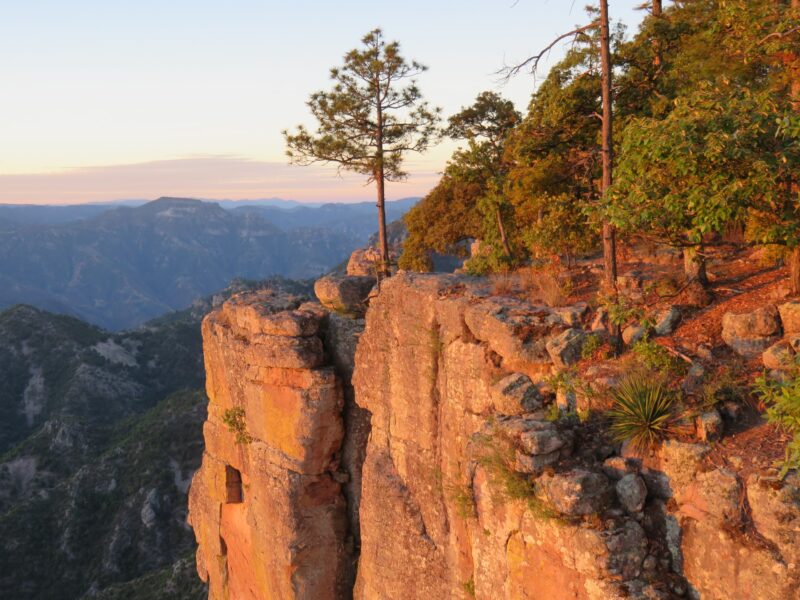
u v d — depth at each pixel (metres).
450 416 16.16
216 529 29.88
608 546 10.59
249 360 23.83
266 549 24.02
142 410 182.38
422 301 17.56
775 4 14.96
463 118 36.84
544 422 12.28
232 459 27.81
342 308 23.83
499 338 14.77
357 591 22.27
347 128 28.80
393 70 27.80
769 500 9.53
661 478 11.06
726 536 9.96
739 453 10.38
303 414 22.27
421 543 17.70
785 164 10.68
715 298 15.00
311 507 22.91
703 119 11.30
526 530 11.83
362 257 33.41
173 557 99.88
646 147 11.77
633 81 19.52
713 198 10.74
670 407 11.49
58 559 101.19
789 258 14.39
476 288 17.41
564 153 21.16
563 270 19.41
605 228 14.45
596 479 11.16
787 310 12.31
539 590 11.64
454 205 39.78
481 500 13.28
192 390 136.38
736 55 17.70
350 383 22.92
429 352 17.19
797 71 14.51
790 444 8.74
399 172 29.31
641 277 17.09
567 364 13.76
